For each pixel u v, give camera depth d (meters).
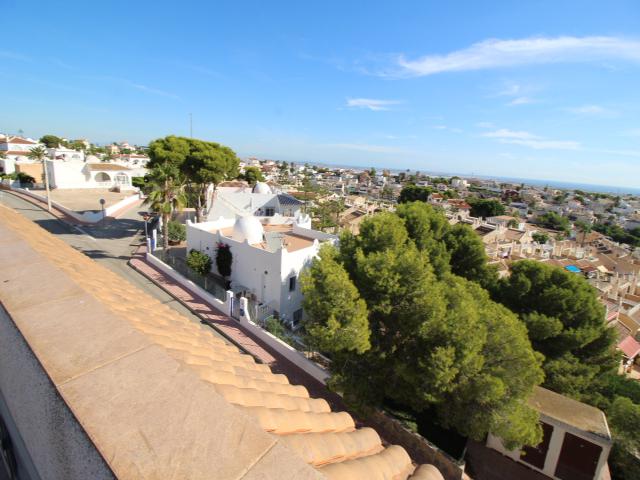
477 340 10.93
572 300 15.78
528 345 12.02
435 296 12.22
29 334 2.26
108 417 1.68
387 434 12.50
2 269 3.36
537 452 11.95
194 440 1.62
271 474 1.51
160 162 30.72
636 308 33.06
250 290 21.17
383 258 13.30
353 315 11.95
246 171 70.94
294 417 3.70
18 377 2.29
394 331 13.00
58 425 1.79
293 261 20.22
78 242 29.45
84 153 83.88
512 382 11.10
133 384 1.91
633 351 25.00
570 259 47.06
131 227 36.44
